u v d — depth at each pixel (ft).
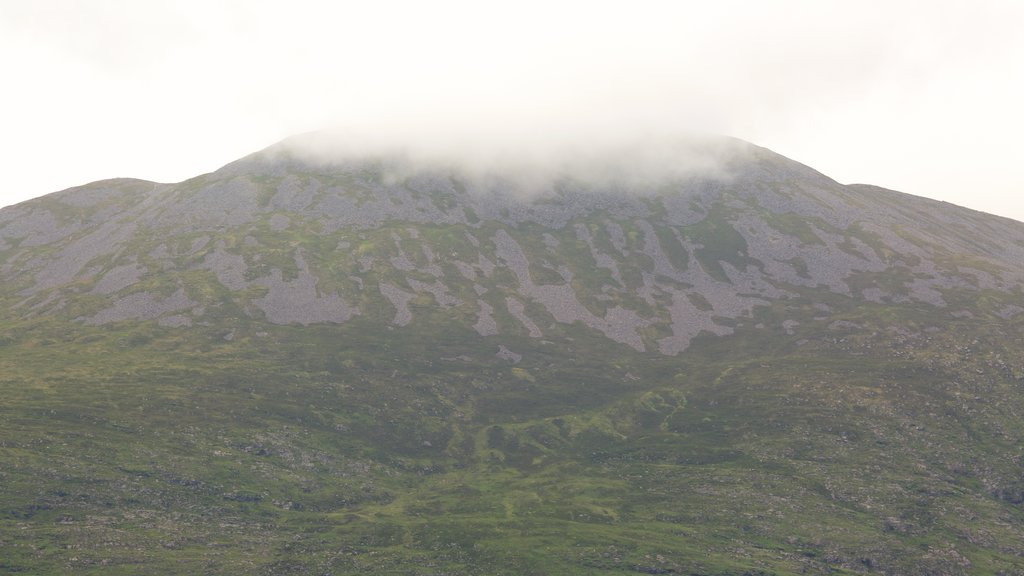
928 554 549.95
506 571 524.52
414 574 511.40
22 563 454.81
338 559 532.32
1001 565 536.83
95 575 453.58
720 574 521.65
